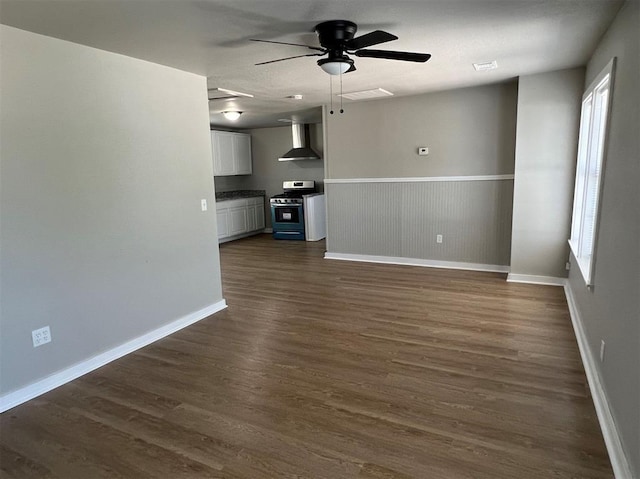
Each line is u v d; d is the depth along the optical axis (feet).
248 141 30.27
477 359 9.88
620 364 6.59
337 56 9.04
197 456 6.83
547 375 9.04
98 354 10.25
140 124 11.11
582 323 10.72
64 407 8.39
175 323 12.45
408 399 8.29
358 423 7.56
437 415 7.72
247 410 8.10
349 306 14.01
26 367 8.75
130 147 10.86
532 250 15.80
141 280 11.34
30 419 8.00
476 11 8.33
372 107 19.22
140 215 11.23
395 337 11.32
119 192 10.62
